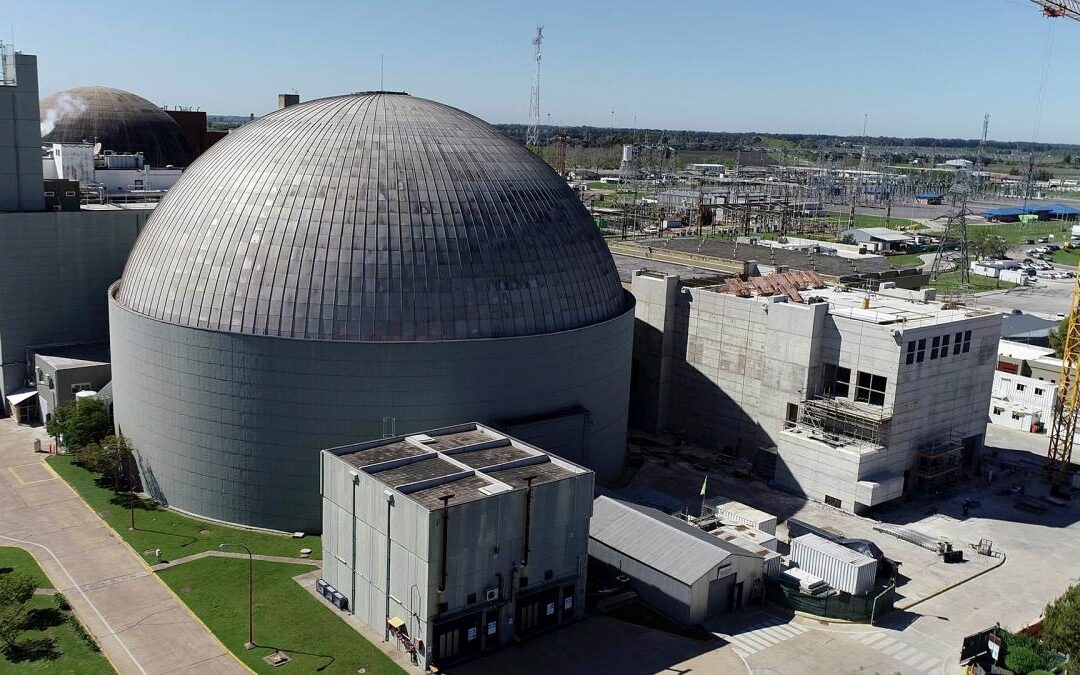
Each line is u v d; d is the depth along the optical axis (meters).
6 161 91.25
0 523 67.00
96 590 57.59
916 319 82.06
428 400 66.31
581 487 55.59
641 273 98.50
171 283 69.31
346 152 71.06
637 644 54.44
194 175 75.44
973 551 70.81
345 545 56.09
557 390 72.06
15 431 88.50
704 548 59.53
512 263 70.50
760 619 58.81
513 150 80.19
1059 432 88.38
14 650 50.34
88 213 95.38
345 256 66.12
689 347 93.56
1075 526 77.19
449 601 50.69
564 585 56.09
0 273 90.75
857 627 58.31
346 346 64.12
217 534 66.62
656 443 93.25
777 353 84.00
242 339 64.62
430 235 68.00
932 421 82.06
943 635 57.84
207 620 54.38
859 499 75.81
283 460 66.44
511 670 50.81
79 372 87.19
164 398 69.12
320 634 53.41
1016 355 114.81
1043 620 56.81
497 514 51.75
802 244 182.00
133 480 74.69
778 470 82.00
